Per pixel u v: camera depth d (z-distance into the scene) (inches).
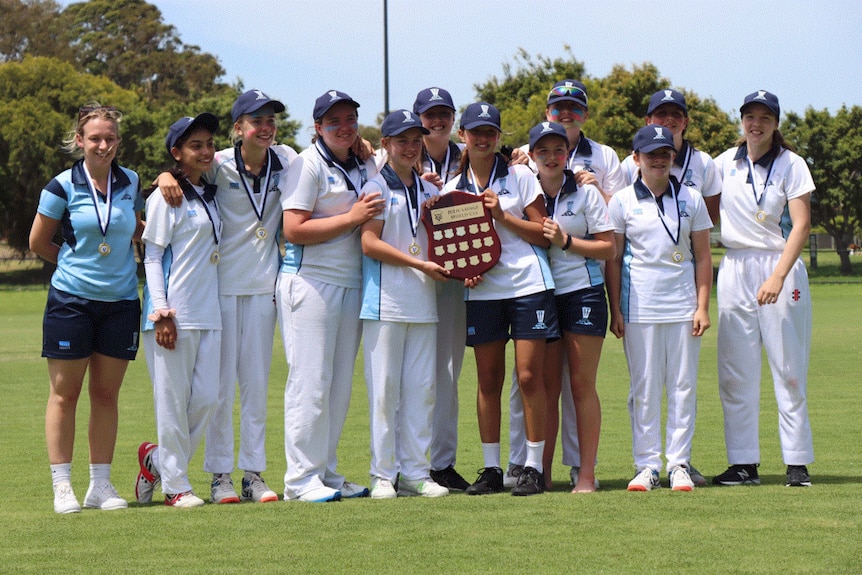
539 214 258.5
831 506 228.5
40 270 2185.0
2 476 305.6
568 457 281.9
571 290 260.1
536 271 255.1
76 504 244.4
